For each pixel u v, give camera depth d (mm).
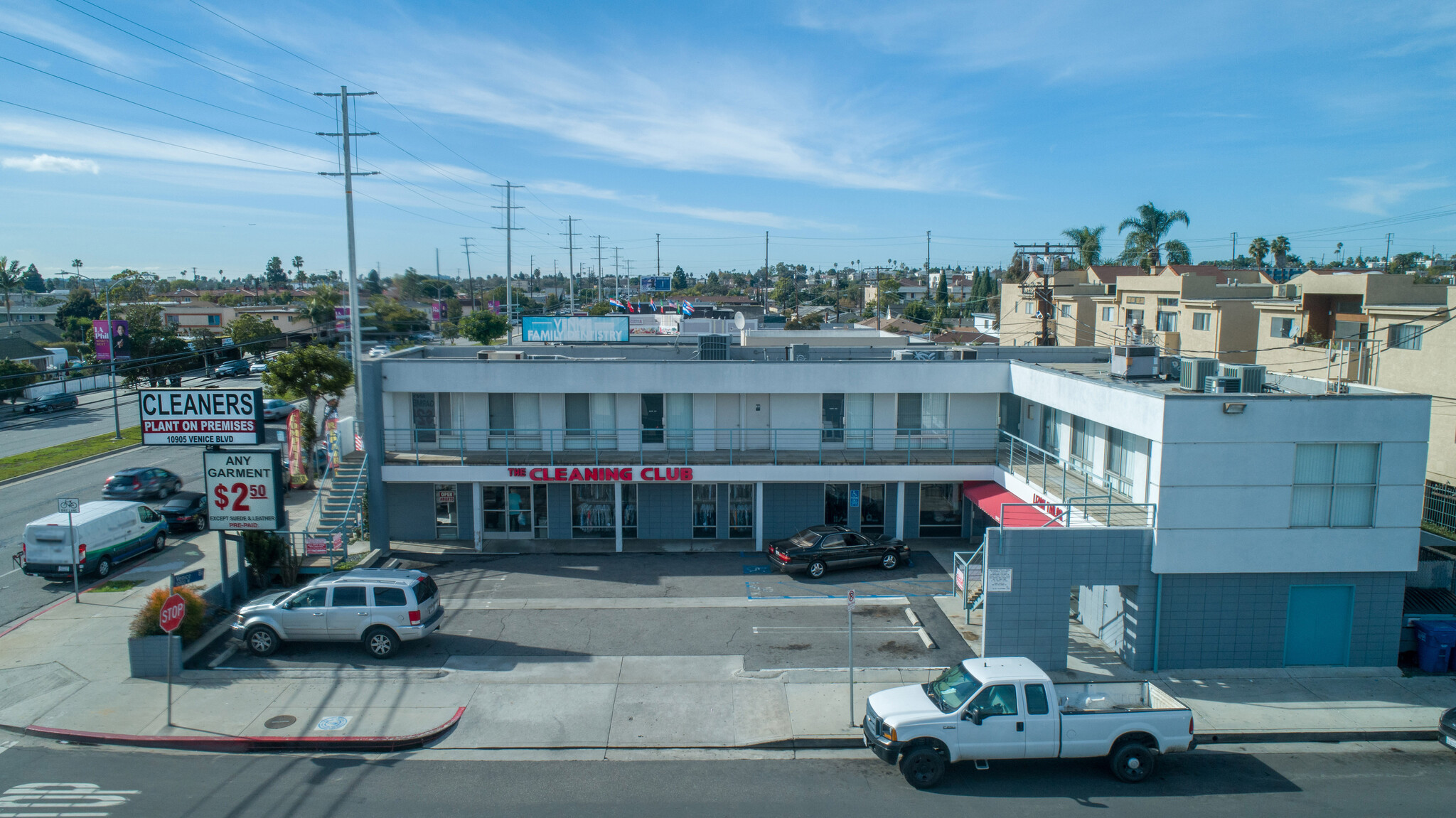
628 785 12633
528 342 31438
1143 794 12484
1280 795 12477
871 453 26625
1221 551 16703
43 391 58344
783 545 23812
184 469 37125
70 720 14570
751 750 13961
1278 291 44125
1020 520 19484
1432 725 14891
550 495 27125
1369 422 16438
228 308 88125
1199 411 16391
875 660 17562
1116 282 56219
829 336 34156
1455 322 29000
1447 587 18906
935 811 11898
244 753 13719
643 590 22281
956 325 94000
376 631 17391
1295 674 17000
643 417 26953
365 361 24719
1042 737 12672
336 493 26453
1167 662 17219
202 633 17891
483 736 14266
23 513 28953
